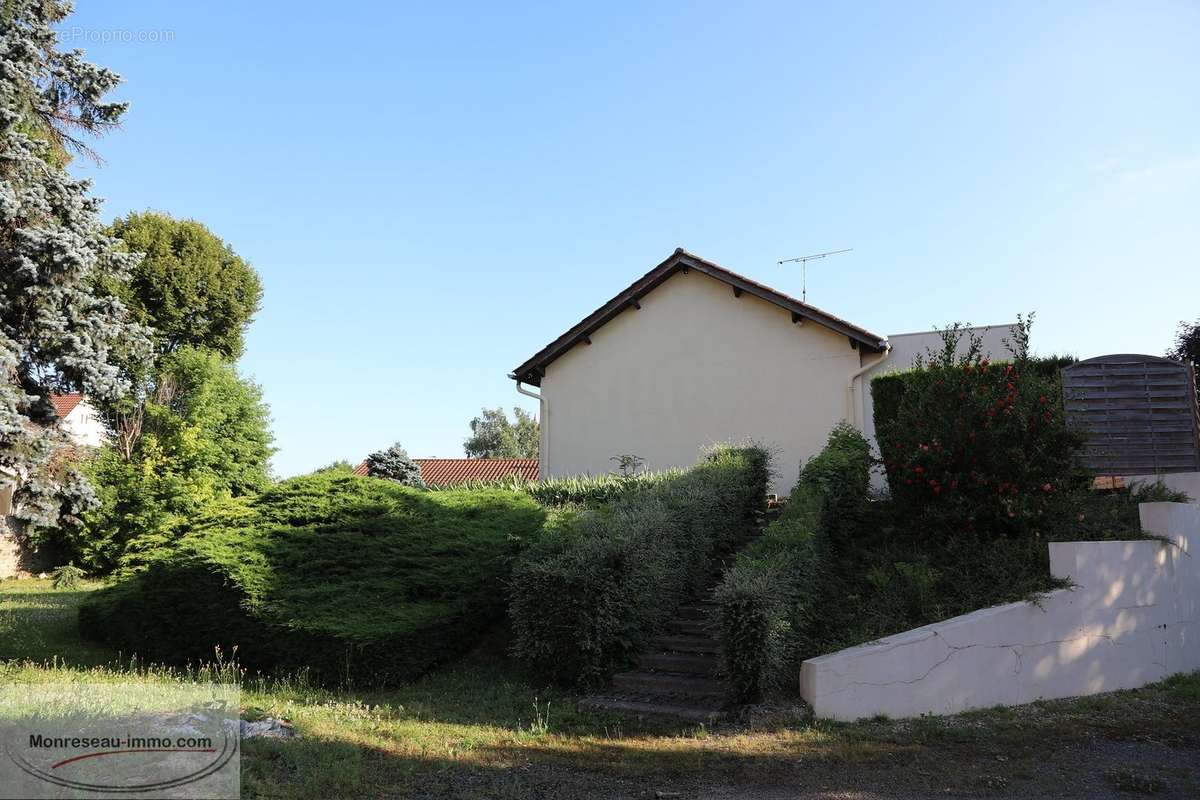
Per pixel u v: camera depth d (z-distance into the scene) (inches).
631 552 370.3
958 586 366.9
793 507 417.1
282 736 261.1
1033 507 386.6
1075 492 429.1
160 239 1155.3
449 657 393.4
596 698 335.3
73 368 442.0
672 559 410.6
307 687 343.0
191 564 384.8
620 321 757.9
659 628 396.8
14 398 410.9
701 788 233.3
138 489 846.5
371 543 405.7
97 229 466.3
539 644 354.0
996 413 393.7
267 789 213.8
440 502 477.1
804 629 350.0
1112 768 253.6
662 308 745.0
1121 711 327.0
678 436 715.4
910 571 373.4
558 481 617.6
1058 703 340.2
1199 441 470.0
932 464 398.3
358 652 344.5
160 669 376.8
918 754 266.8
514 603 370.9
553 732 290.7
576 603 350.9
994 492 390.3
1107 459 481.4
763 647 310.8
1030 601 349.1
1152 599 394.0
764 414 690.2
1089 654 363.3
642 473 639.8
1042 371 513.0
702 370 719.1
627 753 266.2
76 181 450.0
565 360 772.0
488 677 372.8
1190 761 261.1
